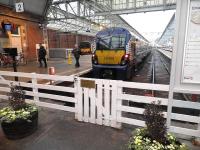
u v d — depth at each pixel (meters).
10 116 3.58
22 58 16.38
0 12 13.72
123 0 19.53
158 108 2.65
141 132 2.67
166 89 3.47
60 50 23.44
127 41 9.70
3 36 15.48
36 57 19.00
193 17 2.80
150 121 2.55
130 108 3.84
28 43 17.75
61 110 5.09
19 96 3.91
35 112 3.88
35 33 18.72
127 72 10.05
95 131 3.91
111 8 20.38
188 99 6.20
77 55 14.18
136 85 3.69
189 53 2.93
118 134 3.78
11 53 6.39
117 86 3.84
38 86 5.14
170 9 18.36
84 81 4.17
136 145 2.38
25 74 5.34
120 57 9.81
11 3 14.31
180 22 2.88
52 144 3.45
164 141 2.49
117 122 4.03
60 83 8.34
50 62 18.33
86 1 17.55
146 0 18.97
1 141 3.57
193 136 3.42
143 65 19.80
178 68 3.07
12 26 15.29
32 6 16.55
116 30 9.87
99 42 10.16
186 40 2.89
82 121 4.39
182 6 2.83
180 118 3.47
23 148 3.34
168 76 12.99
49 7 18.83
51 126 4.16
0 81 5.91
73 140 3.57
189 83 3.05
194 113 5.28
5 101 5.95
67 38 36.28
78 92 4.33
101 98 4.05
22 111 3.76
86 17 22.70
